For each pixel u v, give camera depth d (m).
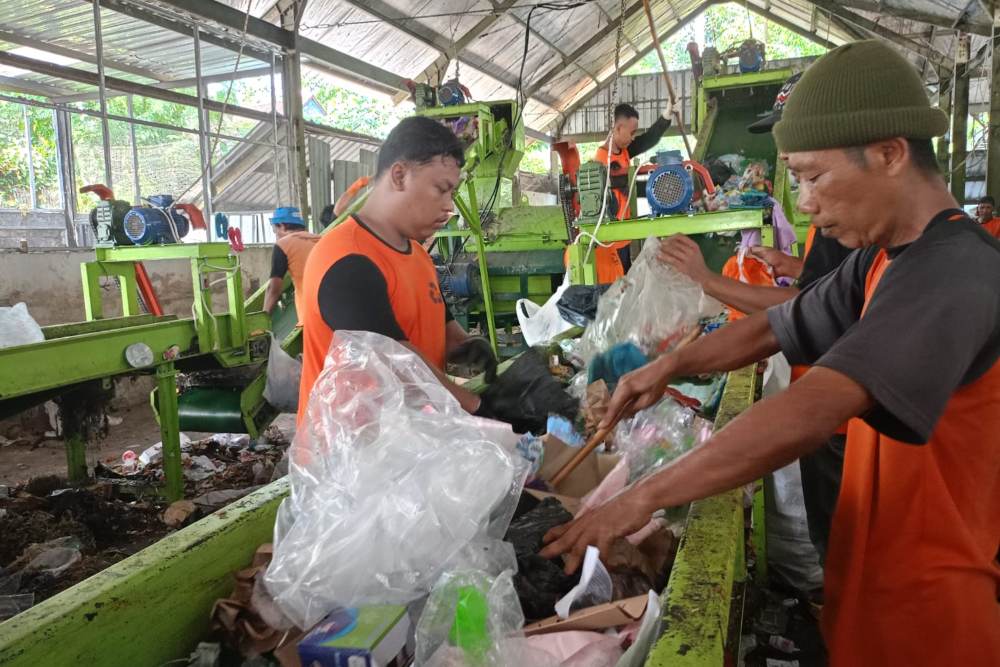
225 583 1.08
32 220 9.55
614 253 4.31
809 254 2.05
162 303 6.98
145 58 8.37
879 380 0.84
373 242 1.49
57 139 8.26
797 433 0.86
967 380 0.97
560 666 0.84
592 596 0.98
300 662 0.85
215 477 4.12
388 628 0.85
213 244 3.69
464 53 12.72
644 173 3.74
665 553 1.13
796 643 2.12
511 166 6.45
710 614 0.78
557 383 1.63
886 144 0.93
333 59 9.77
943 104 14.15
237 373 4.17
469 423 1.11
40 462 4.77
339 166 10.12
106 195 4.13
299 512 1.05
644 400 1.34
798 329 1.29
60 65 7.40
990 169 8.26
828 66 0.95
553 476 1.39
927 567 1.04
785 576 2.38
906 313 0.87
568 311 2.72
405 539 0.94
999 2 8.16
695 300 1.95
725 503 1.10
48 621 0.81
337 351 1.19
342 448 1.05
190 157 10.35
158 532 3.34
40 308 5.74
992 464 1.01
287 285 4.75
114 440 5.24
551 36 14.09
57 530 3.18
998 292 0.90
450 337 1.86
